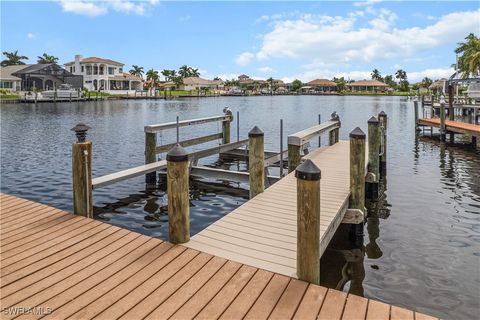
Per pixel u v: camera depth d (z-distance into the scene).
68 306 3.35
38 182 10.36
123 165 12.92
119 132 22.27
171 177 4.62
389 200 8.88
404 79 127.38
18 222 5.62
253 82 132.50
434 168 12.55
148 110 42.25
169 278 3.84
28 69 61.50
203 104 57.66
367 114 38.50
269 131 23.81
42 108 44.22
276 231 5.02
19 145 17.03
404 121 30.22
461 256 5.87
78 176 5.90
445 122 19.58
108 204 8.55
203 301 3.41
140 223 7.38
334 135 13.15
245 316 3.19
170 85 104.00
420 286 4.97
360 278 5.22
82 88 66.69
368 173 8.80
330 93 122.44
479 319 4.24
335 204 5.99
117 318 3.16
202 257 4.29
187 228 4.75
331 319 3.16
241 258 4.25
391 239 6.60
